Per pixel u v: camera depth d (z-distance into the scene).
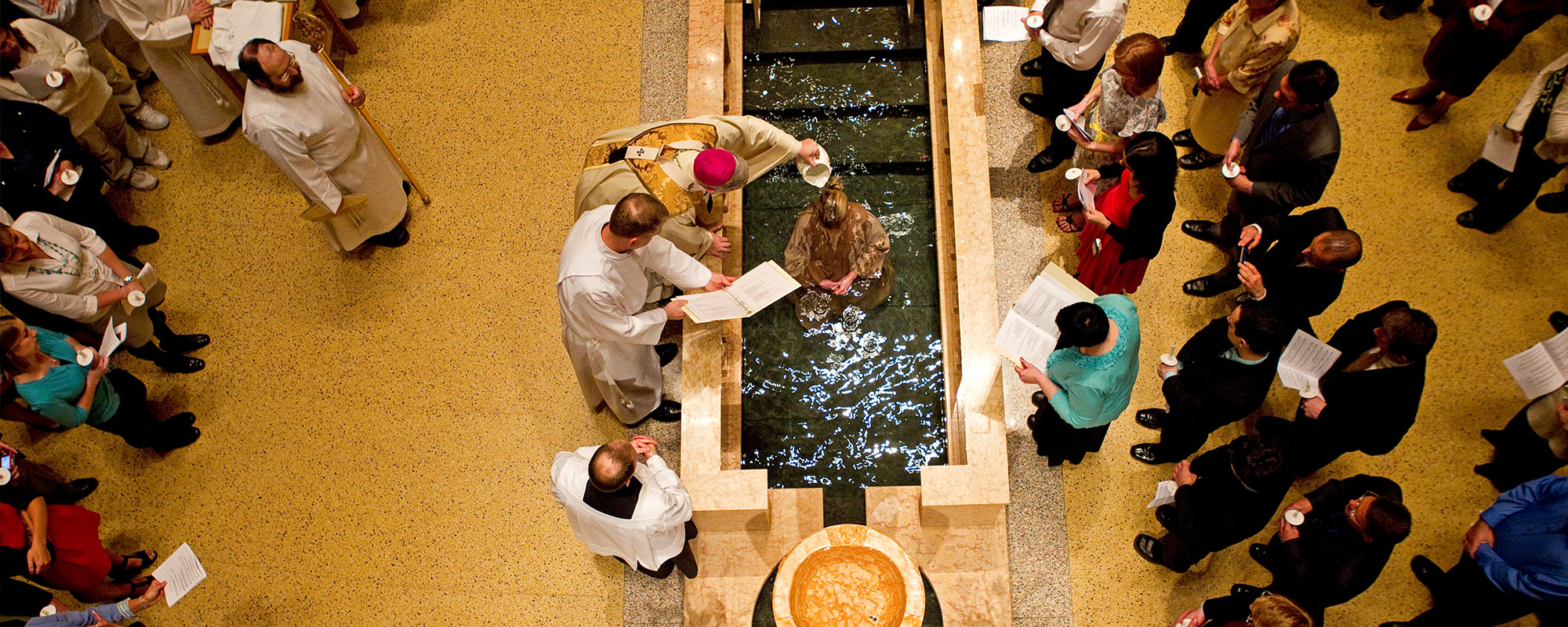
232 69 6.07
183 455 5.99
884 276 5.70
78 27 6.43
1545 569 4.24
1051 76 6.23
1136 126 5.52
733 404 5.55
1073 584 5.45
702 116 5.48
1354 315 6.03
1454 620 4.80
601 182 5.21
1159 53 4.93
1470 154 6.44
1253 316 4.38
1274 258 5.34
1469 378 5.83
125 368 6.19
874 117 6.51
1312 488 5.61
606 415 6.02
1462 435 5.69
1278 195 5.35
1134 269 5.55
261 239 6.63
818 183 5.84
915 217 6.13
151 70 7.15
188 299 6.45
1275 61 5.37
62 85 5.73
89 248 5.31
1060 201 6.29
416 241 6.59
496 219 6.63
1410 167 6.44
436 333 6.30
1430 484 5.57
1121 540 5.53
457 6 7.39
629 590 5.50
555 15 7.30
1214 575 5.41
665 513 4.40
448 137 6.92
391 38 7.30
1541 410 4.98
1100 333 4.13
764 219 6.16
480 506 5.80
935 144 6.17
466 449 5.96
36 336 4.82
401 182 6.42
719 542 5.48
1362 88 6.72
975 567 5.38
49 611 4.46
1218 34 5.93
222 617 5.56
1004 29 6.49
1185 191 6.48
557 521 5.73
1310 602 4.41
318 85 5.49
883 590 4.77
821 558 4.80
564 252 4.80
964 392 5.20
